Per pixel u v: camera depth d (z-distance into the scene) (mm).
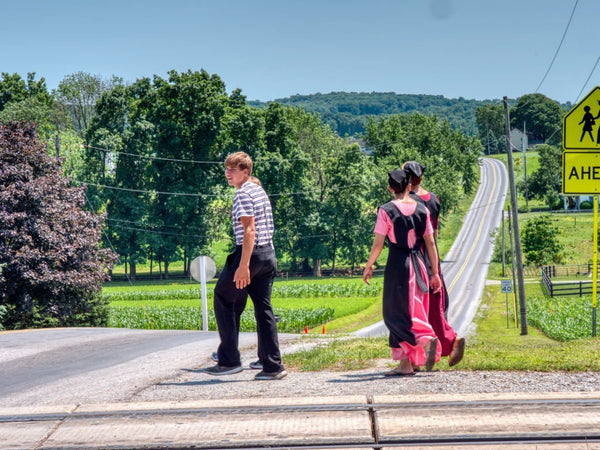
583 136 31219
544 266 165000
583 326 72875
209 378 13148
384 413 8766
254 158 191375
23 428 8727
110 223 190875
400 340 12172
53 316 68062
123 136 187625
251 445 7902
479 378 11688
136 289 166375
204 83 190750
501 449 7590
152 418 8938
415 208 12227
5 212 62656
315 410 9047
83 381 13625
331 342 22266
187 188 189625
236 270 12281
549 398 9289
